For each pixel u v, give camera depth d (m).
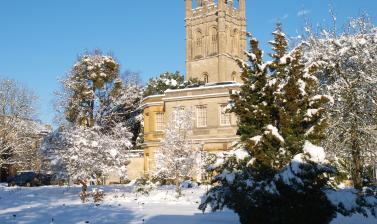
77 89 46.44
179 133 35.00
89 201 27.84
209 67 94.50
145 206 23.81
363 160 19.55
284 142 13.45
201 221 16.98
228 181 13.70
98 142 32.00
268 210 12.95
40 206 23.97
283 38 14.88
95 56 47.84
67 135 34.94
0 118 47.97
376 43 19.62
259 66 14.73
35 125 53.00
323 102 14.26
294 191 12.62
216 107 43.94
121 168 33.28
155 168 35.25
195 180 40.22
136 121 54.81
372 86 18.81
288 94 13.92
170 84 65.75
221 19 92.94
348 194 12.92
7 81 49.34
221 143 43.00
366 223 15.64
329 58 19.53
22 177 51.09
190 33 98.25
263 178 13.57
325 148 18.69
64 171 34.31
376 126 18.86
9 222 17.03
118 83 49.00
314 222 12.92
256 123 14.53
